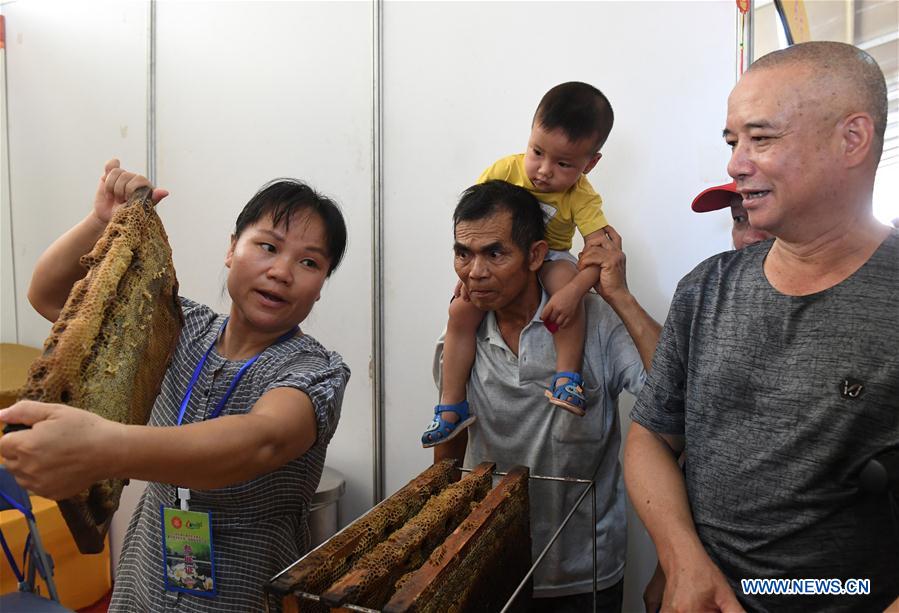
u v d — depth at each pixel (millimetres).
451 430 1425
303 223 1050
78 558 2148
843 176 800
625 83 1664
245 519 1038
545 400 1411
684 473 1041
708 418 931
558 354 1374
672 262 1645
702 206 1456
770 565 861
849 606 820
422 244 1916
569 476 1411
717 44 1561
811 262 853
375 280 1967
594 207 1458
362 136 1967
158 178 2279
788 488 842
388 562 812
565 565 1404
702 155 1590
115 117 2346
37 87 2510
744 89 847
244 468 829
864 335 797
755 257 946
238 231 1097
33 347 2623
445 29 1850
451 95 1854
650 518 950
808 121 792
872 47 1407
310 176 2049
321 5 1998
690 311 987
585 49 1697
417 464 1959
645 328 1319
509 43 1779
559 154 1363
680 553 884
